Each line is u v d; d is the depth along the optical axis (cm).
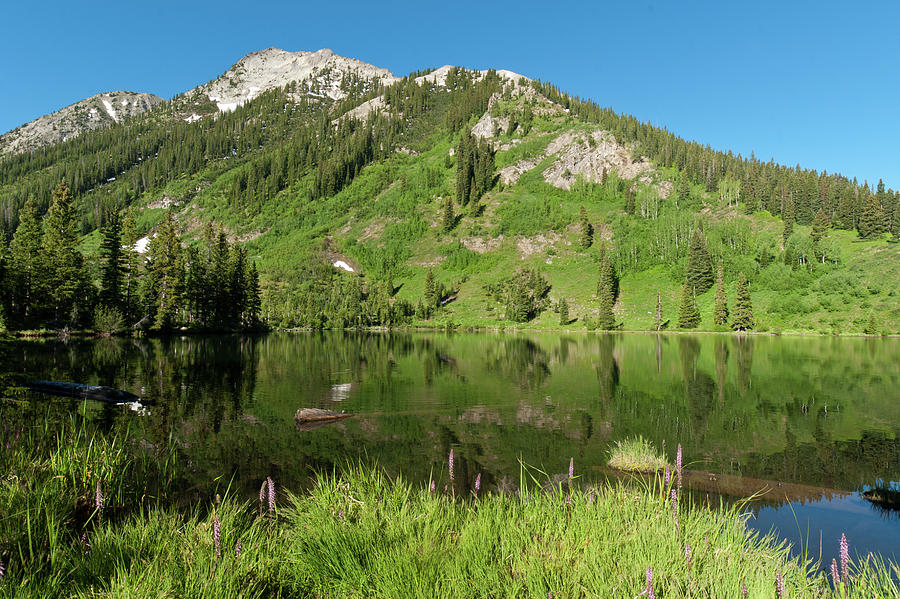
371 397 2517
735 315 9431
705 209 16212
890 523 973
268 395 2527
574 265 14362
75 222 6512
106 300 6469
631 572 441
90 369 3266
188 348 5209
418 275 15388
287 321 11006
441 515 601
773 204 14762
